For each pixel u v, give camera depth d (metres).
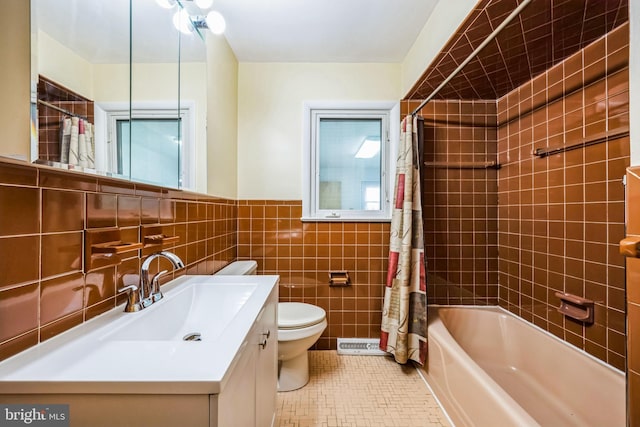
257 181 2.13
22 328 0.61
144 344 0.65
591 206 1.41
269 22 1.68
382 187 2.22
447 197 2.10
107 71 0.85
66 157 0.70
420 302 1.75
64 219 0.71
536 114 1.75
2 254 0.57
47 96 0.64
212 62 1.63
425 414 1.45
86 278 0.78
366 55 2.04
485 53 1.49
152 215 1.08
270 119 2.13
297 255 2.13
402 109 2.13
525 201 1.84
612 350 1.30
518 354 1.77
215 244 1.69
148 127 1.06
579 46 1.42
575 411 1.36
